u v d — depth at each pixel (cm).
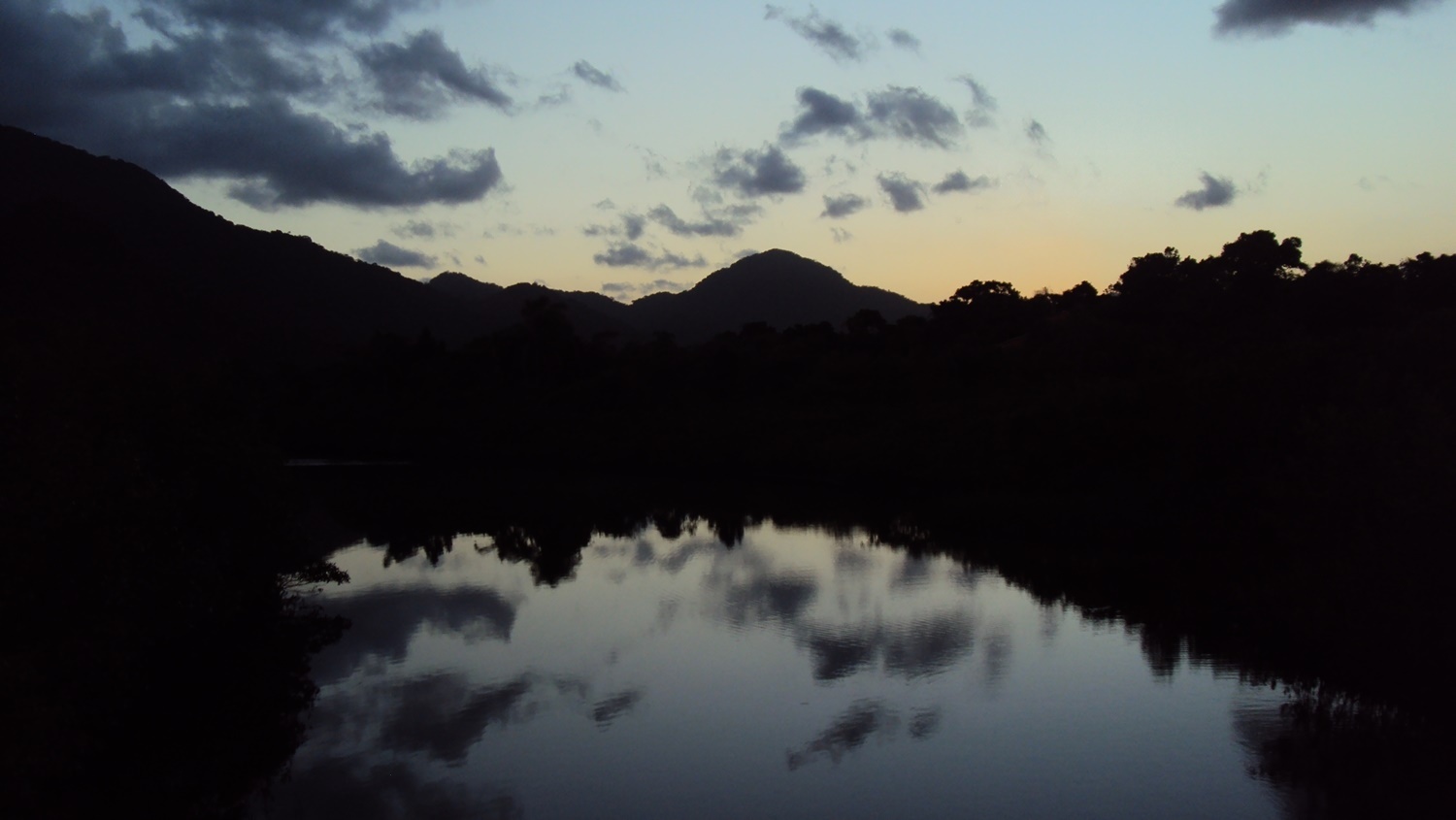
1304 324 4366
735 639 1816
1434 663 1351
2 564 1009
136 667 1415
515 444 6366
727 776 1205
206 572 1698
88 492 1152
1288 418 2380
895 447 4275
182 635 1684
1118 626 1820
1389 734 1281
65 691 1052
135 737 1376
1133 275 6084
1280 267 5353
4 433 1129
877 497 3975
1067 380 4278
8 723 855
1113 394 3194
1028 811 1096
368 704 1499
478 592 2255
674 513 3631
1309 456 1889
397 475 5300
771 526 3250
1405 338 2395
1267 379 2542
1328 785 1140
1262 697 1427
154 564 1473
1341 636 1492
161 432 1748
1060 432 3347
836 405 5769
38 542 1039
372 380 7881
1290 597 1706
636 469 5531
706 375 6969
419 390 7644
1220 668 1560
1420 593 1406
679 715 1420
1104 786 1153
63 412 1351
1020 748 1269
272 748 1321
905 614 1959
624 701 1489
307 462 6191
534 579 2394
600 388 6981
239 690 1560
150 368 1856
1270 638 1681
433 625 1956
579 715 1430
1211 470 2623
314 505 3934
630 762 1255
